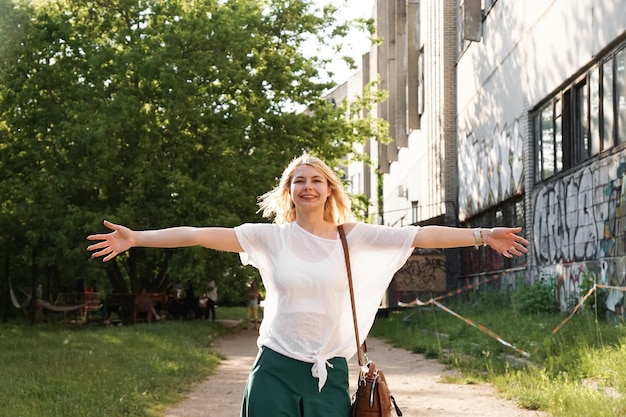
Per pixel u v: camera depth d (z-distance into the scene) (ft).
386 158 190.70
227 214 100.73
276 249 18.08
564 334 54.70
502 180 99.40
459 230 18.07
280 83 111.55
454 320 82.07
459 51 124.57
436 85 133.08
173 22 107.34
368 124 119.55
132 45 106.52
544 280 82.23
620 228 63.67
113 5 110.73
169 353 61.98
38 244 110.93
